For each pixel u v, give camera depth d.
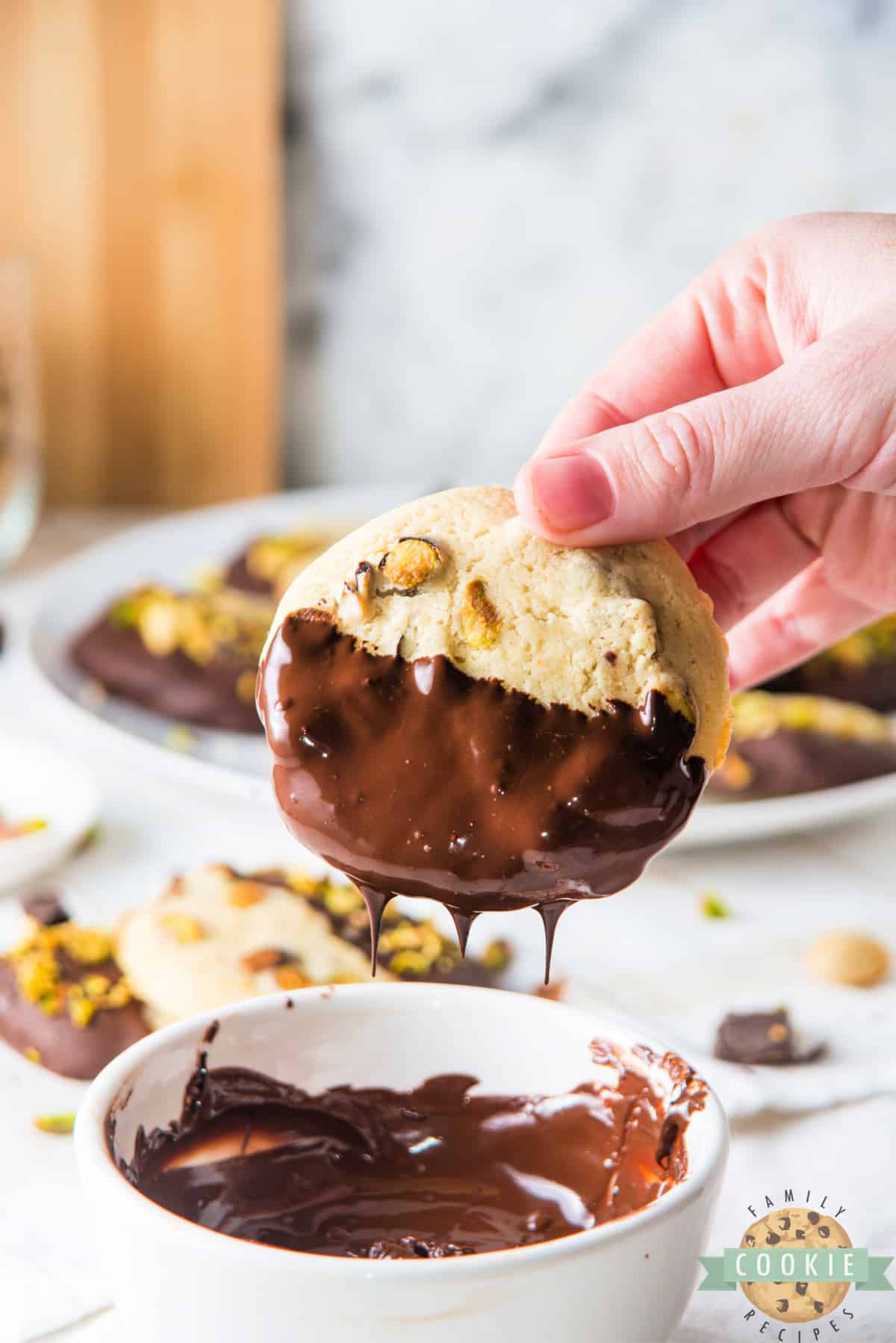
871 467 0.35
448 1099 0.34
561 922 0.46
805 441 0.35
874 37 0.81
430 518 0.33
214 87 0.85
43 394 0.90
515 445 0.91
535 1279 0.28
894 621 0.67
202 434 0.90
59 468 0.92
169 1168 0.33
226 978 0.39
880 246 0.39
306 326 0.89
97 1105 0.31
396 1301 0.28
